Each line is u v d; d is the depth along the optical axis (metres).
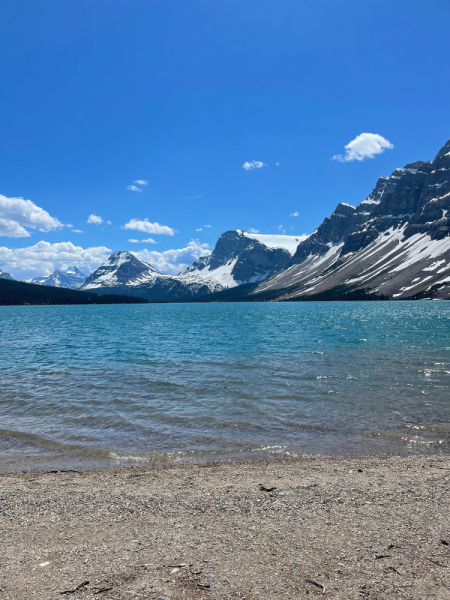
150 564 7.23
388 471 12.69
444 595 6.18
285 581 6.62
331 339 53.41
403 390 23.62
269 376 28.45
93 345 52.00
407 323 83.50
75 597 6.14
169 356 40.06
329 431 16.94
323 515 9.48
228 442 15.86
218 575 6.82
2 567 7.18
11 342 56.84
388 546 7.86
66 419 19.00
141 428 17.67
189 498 10.72
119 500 10.66
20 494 11.21
